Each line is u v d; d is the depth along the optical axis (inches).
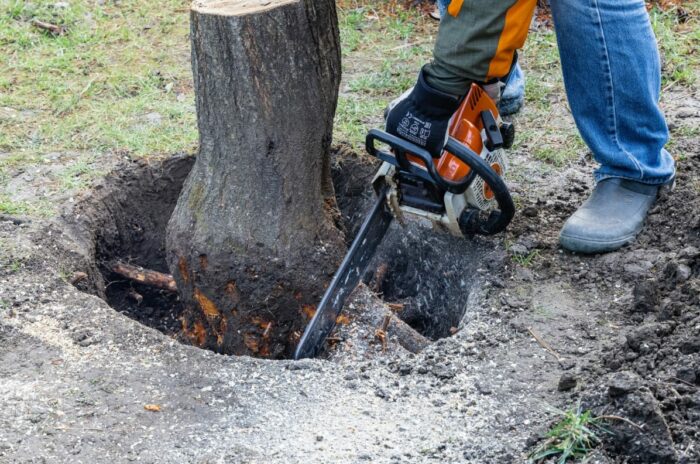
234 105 173.6
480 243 180.1
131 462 156.3
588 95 172.9
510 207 170.2
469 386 163.2
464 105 166.2
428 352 167.5
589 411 155.0
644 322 167.8
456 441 157.3
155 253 196.1
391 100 206.2
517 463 154.4
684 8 222.4
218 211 176.7
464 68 164.7
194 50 173.9
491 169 166.4
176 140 198.8
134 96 209.9
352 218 195.0
